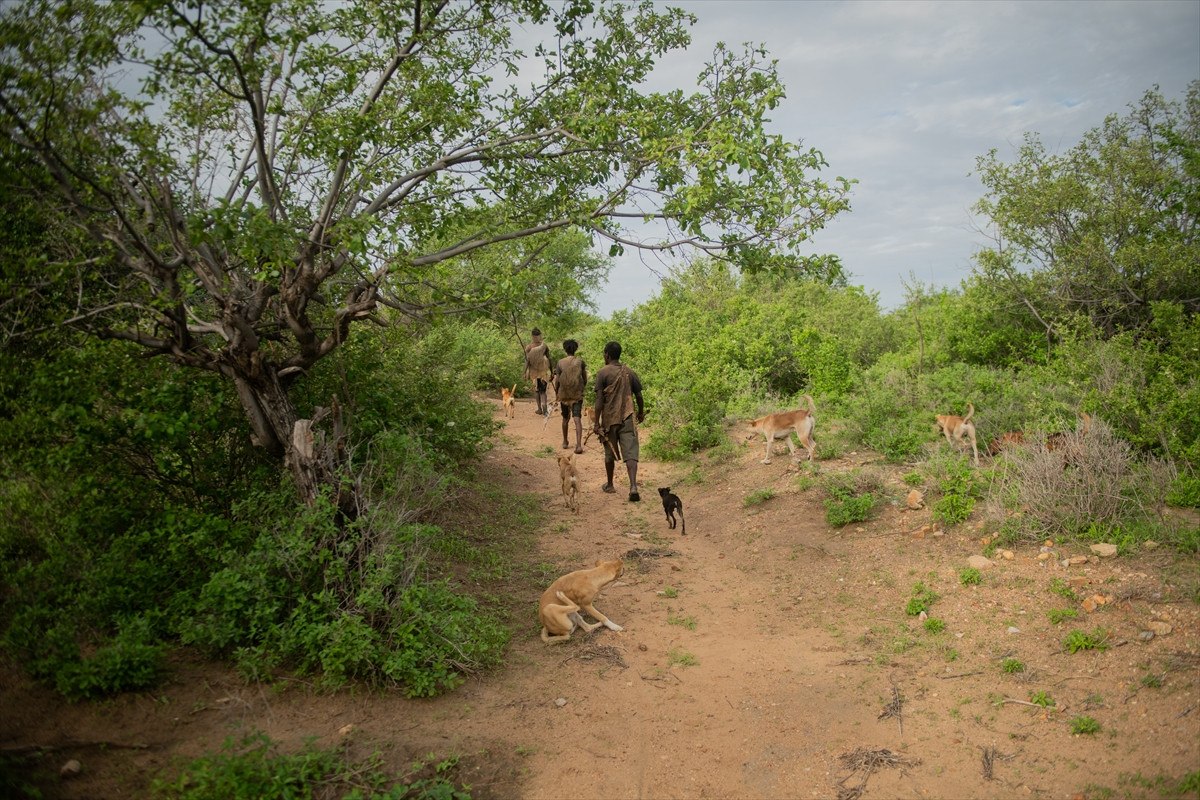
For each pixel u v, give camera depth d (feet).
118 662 14.08
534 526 28.19
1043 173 42.63
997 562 19.95
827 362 42.55
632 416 32.04
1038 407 28.27
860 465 29.17
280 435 19.29
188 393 18.94
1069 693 14.82
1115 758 12.91
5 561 16.58
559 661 17.97
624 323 64.69
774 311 53.62
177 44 15.98
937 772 13.35
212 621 15.57
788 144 19.30
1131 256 39.45
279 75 19.66
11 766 11.56
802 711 15.56
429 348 31.19
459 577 22.34
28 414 16.71
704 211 20.08
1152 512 20.25
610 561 20.26
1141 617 16.34
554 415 53.93
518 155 21.40
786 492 28.35
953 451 27.76
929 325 48.57
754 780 13.61
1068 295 42.75
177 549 16.92
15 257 16.56
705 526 27.76
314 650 15.67
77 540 17.07
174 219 17.12
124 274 19.03
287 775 12.34
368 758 13.47
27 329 17.33
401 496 20.44
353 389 24.06
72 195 15.76
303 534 17.08
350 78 19.17
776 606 20.76
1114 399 25.57
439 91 20.16
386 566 16.61
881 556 22.08
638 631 19.67
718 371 46.32
